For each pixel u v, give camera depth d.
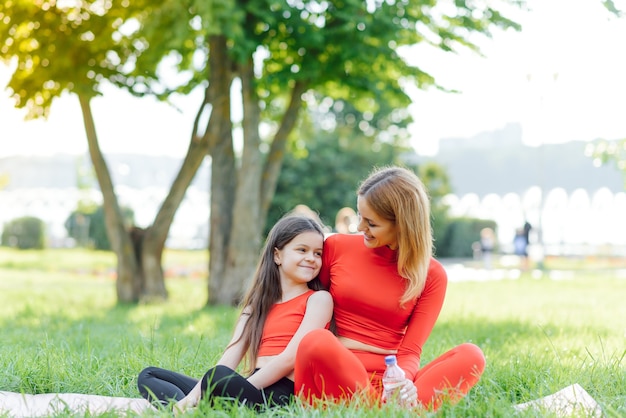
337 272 4.14
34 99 12.88
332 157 32.16
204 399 3.62
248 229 12.62
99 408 3.87
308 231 4.16
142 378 4.11
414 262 3.97
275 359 3.87
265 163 13.26
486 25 12.12
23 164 41.00
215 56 12.80
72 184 40.22
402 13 12.12
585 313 10.09
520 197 41.00
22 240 35.84
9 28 12.45
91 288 17.47
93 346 6.59
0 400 4.27
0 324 9.35
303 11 12.02
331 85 14.33
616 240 38.75
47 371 4.69
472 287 16.50
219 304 12.62
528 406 3.75
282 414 3.55
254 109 12.66
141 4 12.58
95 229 36.12
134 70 12.82
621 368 4.89
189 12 11.30
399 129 36.31
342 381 3.66
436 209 35.91
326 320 4.02
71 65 12.64
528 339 7.14
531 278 20.12
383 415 3.41
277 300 4.19
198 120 13.73
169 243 37.28
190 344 6.38
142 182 38.47
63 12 12.70
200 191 38.00
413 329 4.06
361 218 4.00
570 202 40.06
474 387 4.30
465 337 7.31
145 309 11.77
